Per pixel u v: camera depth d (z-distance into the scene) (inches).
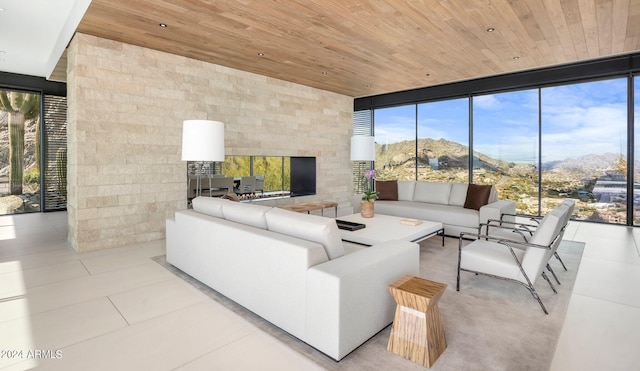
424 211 196.2
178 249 123.5
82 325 83.7
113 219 161.0
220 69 200.5
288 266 77.5
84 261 137.1
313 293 71.7
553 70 223.9
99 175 156.2
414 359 68.7
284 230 86.5
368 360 69.6
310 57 185.5
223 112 203.0
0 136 246.8
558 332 81.6
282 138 238.5
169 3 121.4
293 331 77.5
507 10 129.7
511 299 101.7
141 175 169.5
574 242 172.6
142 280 115.2
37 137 259.3
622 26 146.4
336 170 284.0
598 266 133.8
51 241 171.0
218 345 75.2
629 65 198.1
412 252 88.2
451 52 178.2
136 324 84.4
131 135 165.6
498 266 100.4
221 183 210.4
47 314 89.6
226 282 98.0
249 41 161.0
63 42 163.0
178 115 182.7
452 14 132.3
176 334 79.8
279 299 80.4
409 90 293.9
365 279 73.6
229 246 95.6
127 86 163.6
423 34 152.3
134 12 128.6
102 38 155.3
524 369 66.7
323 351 70.9
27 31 167.0
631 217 209.2
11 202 251.9
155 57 173.0
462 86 264.1
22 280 115.0
